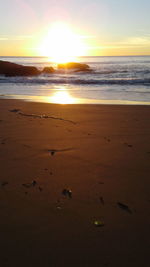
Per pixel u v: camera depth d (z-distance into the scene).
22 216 2.20
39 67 39.66
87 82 16.52
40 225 2.09
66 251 1.82
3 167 3.16
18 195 2.53
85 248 1.84
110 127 5.19
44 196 2.52
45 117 6.23
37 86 15.63
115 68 29.62
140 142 4.14
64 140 4.26
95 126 5.30
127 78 18.00
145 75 20.47
